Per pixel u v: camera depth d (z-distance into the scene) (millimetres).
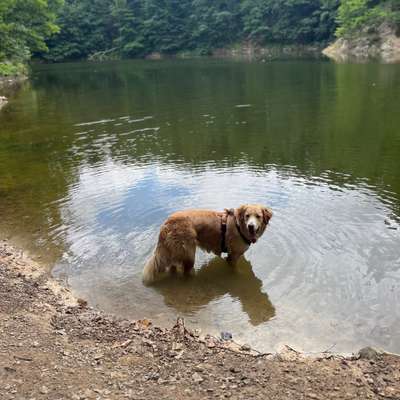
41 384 1824
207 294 2863
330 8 30109
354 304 2643
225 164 5609
